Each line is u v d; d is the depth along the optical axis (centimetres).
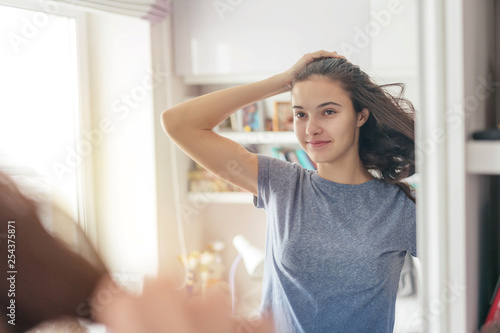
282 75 115
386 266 98
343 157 105
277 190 108
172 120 111
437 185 37
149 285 19
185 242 192
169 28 187
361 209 100
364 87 107
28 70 169
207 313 19
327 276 100
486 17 50
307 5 171
